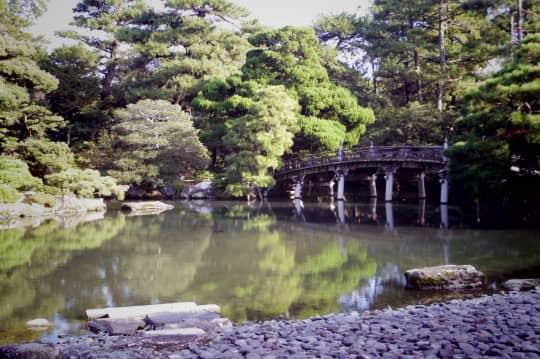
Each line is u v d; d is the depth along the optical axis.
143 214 28.48
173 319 8.69
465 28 41.19
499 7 34.41
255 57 42.06
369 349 6.27
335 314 9.02
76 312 9.84
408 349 6.19
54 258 15.62
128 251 16.75
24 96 30.91
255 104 34.38
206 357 6.32
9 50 30.72
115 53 53.28
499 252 15.29
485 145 20.19
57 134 46.03
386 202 30.48
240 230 21.58
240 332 7.78
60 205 29.25
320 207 30.83
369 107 43.75
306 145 39.94
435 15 41.59
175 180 39.44
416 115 34.38
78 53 46.88
